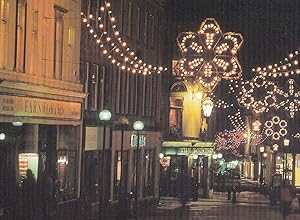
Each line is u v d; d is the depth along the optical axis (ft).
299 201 184.96
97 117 141.38
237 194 260.21
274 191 200.44
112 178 149.38
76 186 130.31
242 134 352.90
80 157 131.95
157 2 185.57
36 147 115.14
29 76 108.78
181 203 187.42
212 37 161.07
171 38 209.26
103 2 144.15
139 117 171.73
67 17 126.00
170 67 210.59
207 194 226.38
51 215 112.88
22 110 106.63
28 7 108.88
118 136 153.28
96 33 140.15
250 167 380.58
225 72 160.56
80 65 133.49
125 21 159.74
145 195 176.86
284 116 248.11
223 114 352.28
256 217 148.66
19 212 105.70
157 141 187.52
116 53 152.76
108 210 139.03
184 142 210.79
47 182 114.11
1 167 105.91
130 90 164.76
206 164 228.63
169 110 212.23
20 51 106.73
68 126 129.29
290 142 243.81
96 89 141.79
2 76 98.94
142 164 173.58
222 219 140.97
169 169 211.61
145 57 176.65
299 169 244.01
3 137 104.01
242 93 228.43
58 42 122.42
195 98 211.82
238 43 160.15
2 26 99.91
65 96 124.47
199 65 163.12
